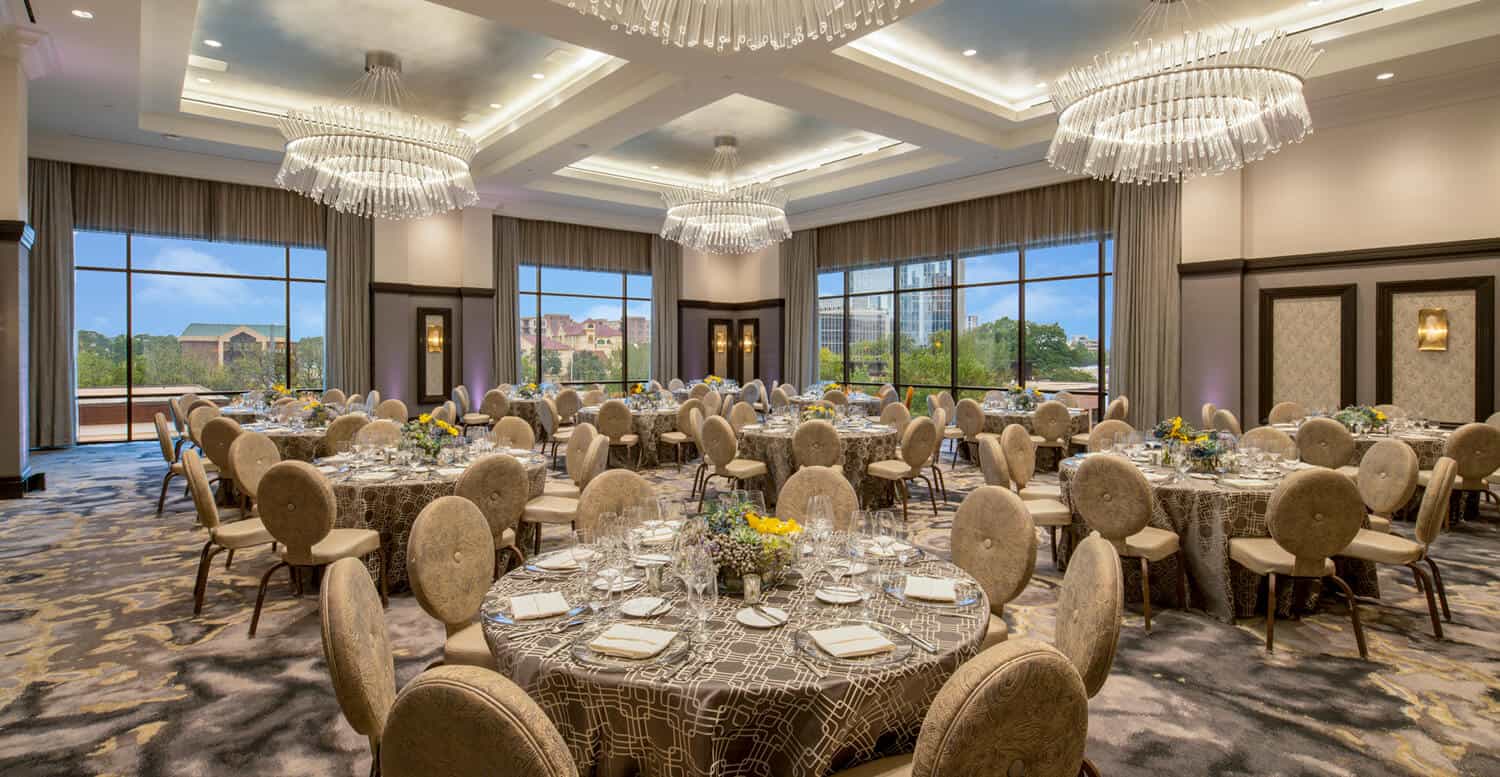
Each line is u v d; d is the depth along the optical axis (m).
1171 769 2.56
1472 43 5.92
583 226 13.72
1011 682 1.26
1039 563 5.06
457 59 7.38
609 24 5.69
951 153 9.32
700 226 9.27
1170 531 4.08
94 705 3.00
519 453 5.30
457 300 12.20
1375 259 7.64
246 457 4.83
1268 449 5.65
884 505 6.64
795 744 1.72
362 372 11.45
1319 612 4.03
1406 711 2.96
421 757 1.24
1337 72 6.50
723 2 3.20
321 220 11.22
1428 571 4.78
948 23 6.46
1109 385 9.72
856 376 13.35
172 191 10.14
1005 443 4.89
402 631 3.76
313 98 8.55
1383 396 7.63
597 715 1.78
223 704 3.01
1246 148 5.66
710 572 1.99
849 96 7.33
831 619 2.11
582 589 2.29
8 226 6.57
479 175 10.88
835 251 13.41
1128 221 9.45
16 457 6.88
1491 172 7.04
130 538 5.56
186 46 6.58
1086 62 7.31
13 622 3.88
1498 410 7.04
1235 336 8.52
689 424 8.77
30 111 8.19
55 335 9.61
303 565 3.76
